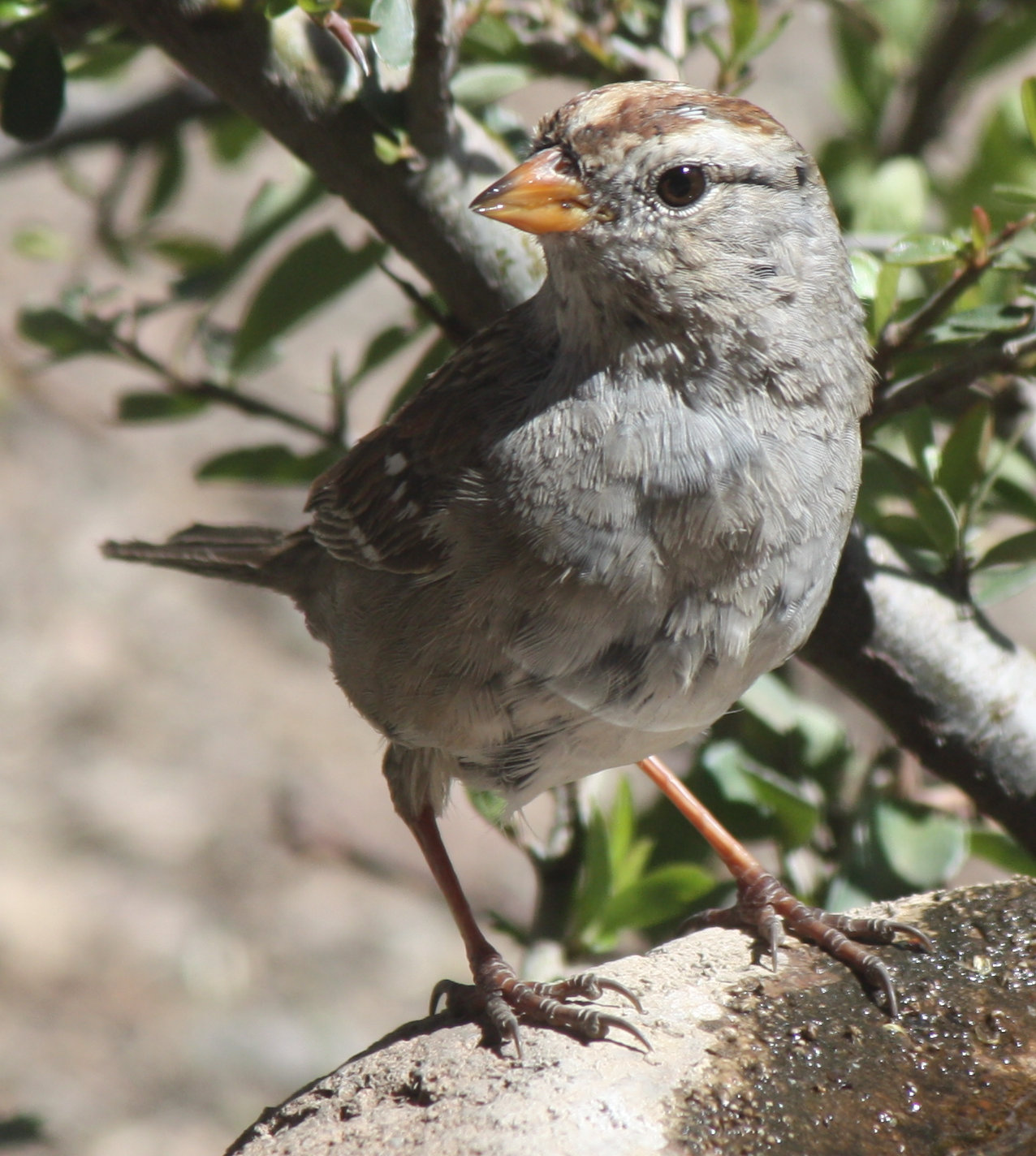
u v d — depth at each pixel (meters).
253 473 8.34
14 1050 13.05
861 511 7.62
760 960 6.09
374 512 6.64
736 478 6.05
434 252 7.09
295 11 6.66
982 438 7.05
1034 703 7.17
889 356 6.72
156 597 17.33
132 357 8.27
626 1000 5.85
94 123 9.84
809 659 7.29
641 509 6.05
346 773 15.98
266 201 8.37
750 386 6.10
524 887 14.84
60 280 17.84
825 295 6.23
